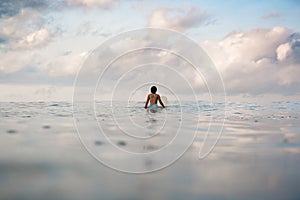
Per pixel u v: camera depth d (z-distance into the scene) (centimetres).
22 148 329
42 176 228
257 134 466
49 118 654
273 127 557
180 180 224
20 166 255
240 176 236
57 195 189
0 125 526
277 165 272
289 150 341
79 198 184
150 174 239
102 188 204
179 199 186
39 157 288
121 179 225
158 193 196
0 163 264
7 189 199
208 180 225
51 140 382
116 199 184
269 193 199
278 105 1227
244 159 295
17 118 648
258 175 239
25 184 209
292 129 531
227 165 270
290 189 206
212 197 191
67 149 326
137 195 192
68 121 598
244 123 617
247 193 198
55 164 263
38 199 182
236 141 400
